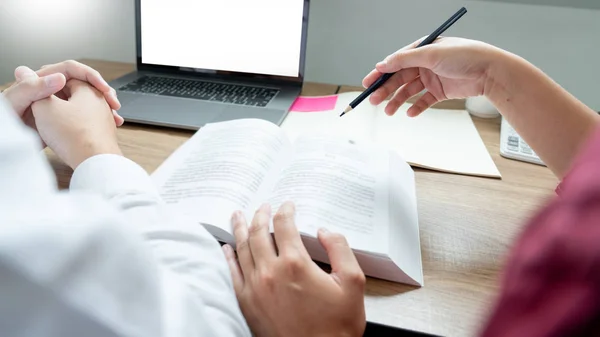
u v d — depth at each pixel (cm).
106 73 97
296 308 33
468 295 39
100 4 113
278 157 56
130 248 20
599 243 10
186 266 29
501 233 47
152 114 70
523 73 51
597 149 12
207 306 28
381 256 39
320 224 41
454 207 52
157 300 21
